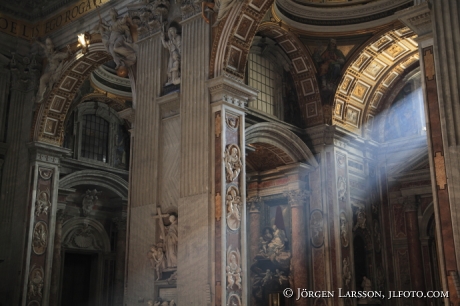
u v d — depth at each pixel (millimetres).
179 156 13820
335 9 18625
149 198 14039
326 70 19375
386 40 19031
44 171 18859
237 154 13500
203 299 12297
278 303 18516
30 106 19062
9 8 19031
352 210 19906
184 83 14117
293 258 18703
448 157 9266
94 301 23219
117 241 24250
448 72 9586
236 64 14156
